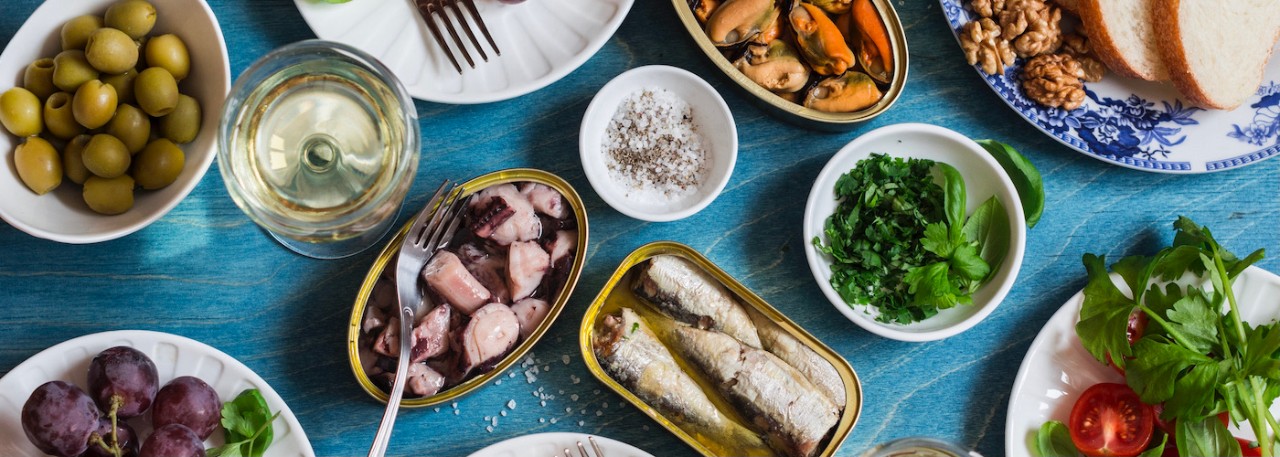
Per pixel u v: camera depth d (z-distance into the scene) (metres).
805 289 0.58
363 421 0.56
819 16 0.55
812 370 0.55
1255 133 0.58
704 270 0.55
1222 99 0.58
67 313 0.56
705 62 0.57
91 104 0.51
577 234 0.55
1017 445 0.56
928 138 0.56
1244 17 0.57
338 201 0.51
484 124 0.57
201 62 0.53
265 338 0.56
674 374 0.54
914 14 0.59
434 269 0.53
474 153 0.57
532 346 0.54
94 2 0.53
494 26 0.57
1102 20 0.56
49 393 0.50
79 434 0.50
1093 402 0.56
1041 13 0.57
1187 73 0.56
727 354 0.54
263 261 0.56
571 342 0.57
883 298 0.56
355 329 0.53
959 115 0.59
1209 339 0.55
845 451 0.57
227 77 0.53
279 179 0.51
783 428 0.54
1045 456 0.56
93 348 0.53
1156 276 0.57
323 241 0.55
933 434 0.57
